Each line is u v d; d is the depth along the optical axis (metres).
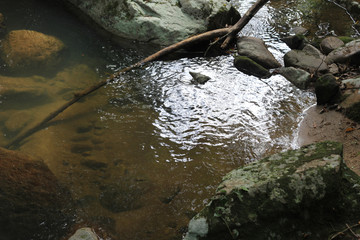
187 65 5.93
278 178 2.67
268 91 5.29
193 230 2.68
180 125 4.57
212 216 2.66
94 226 3.22
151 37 6.48
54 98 5.00
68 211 3.35
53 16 7.31
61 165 3.88
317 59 5.75
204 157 4.07
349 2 7.78
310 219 2.58
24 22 7.01
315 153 2.88
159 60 6.02
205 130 4.50
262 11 7.76
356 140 4.09
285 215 2.58
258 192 2.64
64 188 3.58
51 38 6.02
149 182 3.72
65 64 5.81
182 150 4.17
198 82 5.46
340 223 2.59
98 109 4.80
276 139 4.35
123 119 4.63
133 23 6.53
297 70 5.48
